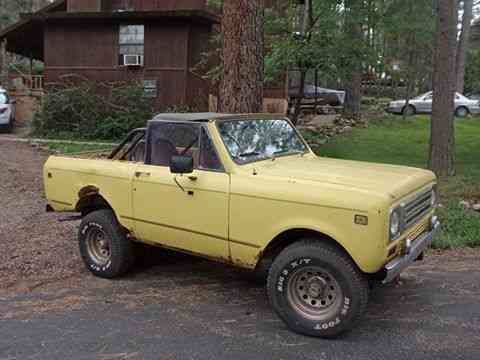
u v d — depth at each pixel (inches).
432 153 442.9
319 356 158.7
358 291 163.3
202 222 191.6
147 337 173.8
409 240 173.0
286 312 174.6
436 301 200.7
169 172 201.2
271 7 591.2
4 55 1218.6
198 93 803.4
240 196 180.5
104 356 161.2
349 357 157.8
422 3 784.9
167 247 210.1
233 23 335.9
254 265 183.9
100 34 808.9
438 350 161.2
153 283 225.9
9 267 246.2
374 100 1258.0
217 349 164.4
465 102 1053.2
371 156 542.0
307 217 167.0
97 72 815.7
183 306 200.4
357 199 158.2
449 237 283.4
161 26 779.4
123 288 220.4
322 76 638.5
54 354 162.9
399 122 867.4
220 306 199.9
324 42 552.1
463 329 175.8
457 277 228.5
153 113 756.0
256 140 205.2
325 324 167.9
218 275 235.0
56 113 752.3
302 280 173.0
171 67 781.3
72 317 191.2
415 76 1139.3
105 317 190.7
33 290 219.9
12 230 308.2
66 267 246.5
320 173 182.4
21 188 428.8
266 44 557.9
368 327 178.2
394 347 163.6
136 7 828.0
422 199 188.4
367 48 571.2
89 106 741.9
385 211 155.7
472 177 432.8
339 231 160.9
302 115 893.8
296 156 215.6
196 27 792.3
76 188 234.1
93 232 233.9
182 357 159.6
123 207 217.2
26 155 596.1
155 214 205.9
